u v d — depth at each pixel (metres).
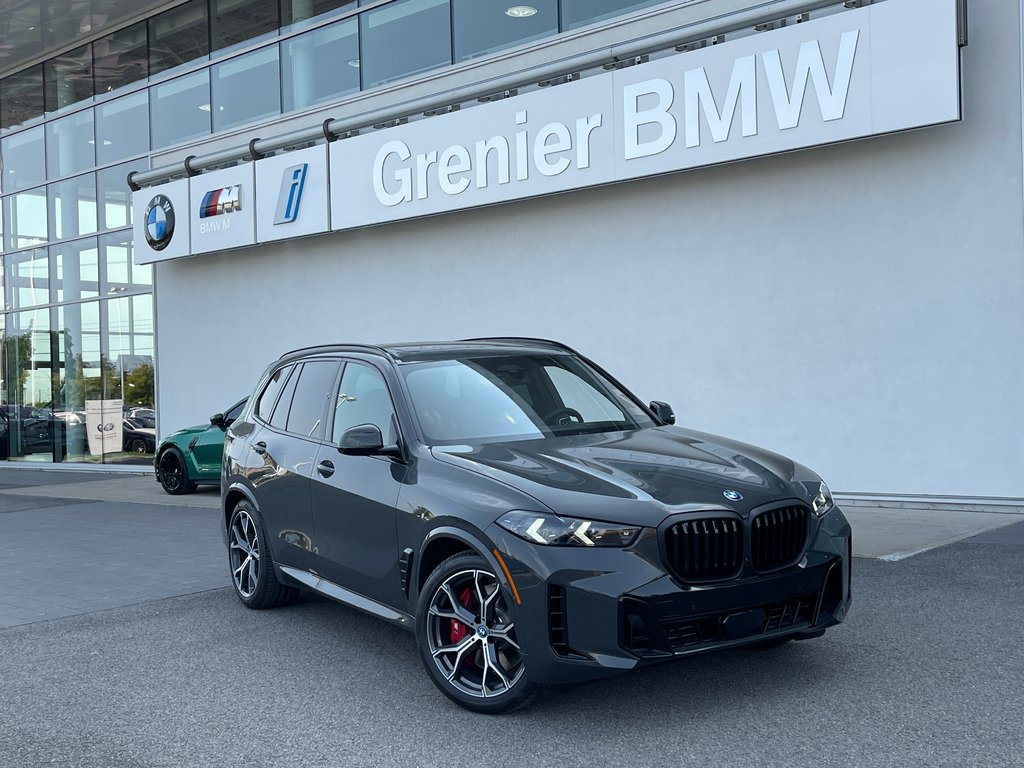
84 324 19.98
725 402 10.96
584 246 12.06
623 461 4.56
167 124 18.38
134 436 18.88
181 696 4.81
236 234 15.74
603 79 11.32
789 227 10.45
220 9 17.34
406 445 4.99
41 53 20.59
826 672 4.66
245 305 16.45
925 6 9.05
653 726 4.09
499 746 3.97
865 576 6.62
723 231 10.91
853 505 10.02
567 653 4.02
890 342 9.86
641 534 3.98
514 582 4.08
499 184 12.31
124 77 19.17
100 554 9.15
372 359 5.70
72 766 3.95
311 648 5.60
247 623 6.23
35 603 7.10
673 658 3.95
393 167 13.46
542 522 4.08
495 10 13.25
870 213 9.92
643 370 11.59
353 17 15.16
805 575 4.25
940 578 6.46
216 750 4.07
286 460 6.04
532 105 11.95
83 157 20.05
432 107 13.15
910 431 9.77
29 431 21.47
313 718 4.41
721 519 4.09
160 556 8.88
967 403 9.44
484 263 13.07
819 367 10.30
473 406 5.25
